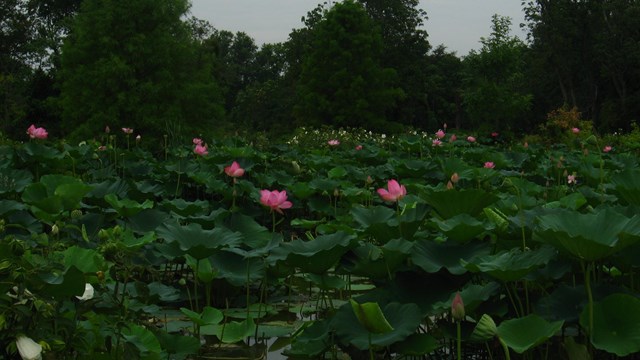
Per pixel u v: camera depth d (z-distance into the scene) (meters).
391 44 51.38
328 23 43.88
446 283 4.07
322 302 5.87
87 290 3.22
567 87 49.62
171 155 14.50
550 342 4.08
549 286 4.46
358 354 4.18
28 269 2.93
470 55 33.06
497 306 3.80
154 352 3.62
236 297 5.87
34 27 44.44
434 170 11.16
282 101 58.25
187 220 6.48
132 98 24.53
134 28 25.58
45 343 2.71
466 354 4.26
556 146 22.75
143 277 6.25
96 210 7.57
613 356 3.84
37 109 34.69
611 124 43.16
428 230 5.75
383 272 4.23
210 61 28.73
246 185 8.85
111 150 12.43
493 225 4.41
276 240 4.96
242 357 4.55
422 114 56.78
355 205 5.57
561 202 5.63
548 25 46.19
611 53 44.06
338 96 42.53
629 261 3.77
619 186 5.24
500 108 31.52
